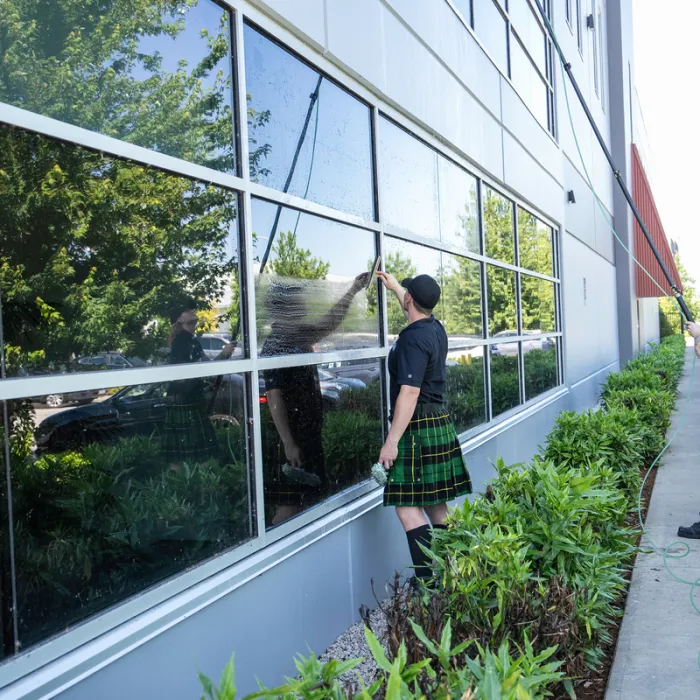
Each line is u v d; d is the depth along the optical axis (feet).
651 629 10.61
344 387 11.32
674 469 22.93
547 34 27.99
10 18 6.00
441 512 11.32
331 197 11.05
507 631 7.54
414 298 11.03
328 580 10.18
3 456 5.75
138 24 7.26
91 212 6.64
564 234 29.76
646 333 73.51
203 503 7.92
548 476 10.28
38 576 5.98
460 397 16.49
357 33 11.66
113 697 6.33
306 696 5.12
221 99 8.45
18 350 5.95
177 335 7.63
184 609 7.22
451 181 16.72
